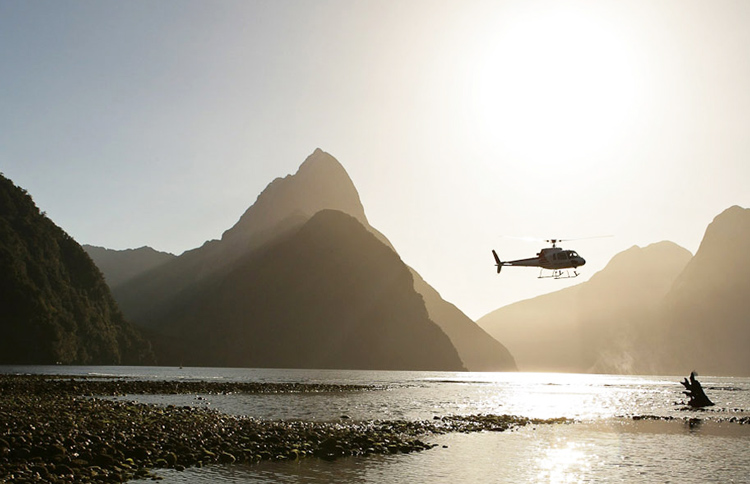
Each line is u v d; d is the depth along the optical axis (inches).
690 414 2018.9
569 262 2317.9
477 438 1274.6
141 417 1207.6
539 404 2377.0
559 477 908.0
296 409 1808.6
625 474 938.7
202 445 973.8
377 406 2023.9
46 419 1066.7
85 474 754.8
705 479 911.0
